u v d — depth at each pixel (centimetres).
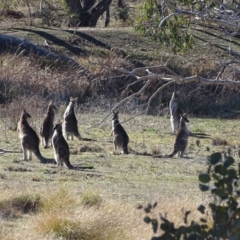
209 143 5934
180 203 3184
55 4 13162
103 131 6194
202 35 10038
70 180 4019
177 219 2825
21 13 12269
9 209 3119
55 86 7519
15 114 6059
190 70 8812
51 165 4534
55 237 2678
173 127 6334
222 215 1531
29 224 2847
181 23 4703
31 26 10800
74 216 2817
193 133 6481
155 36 4859
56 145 4450
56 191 3356
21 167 4359
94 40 10156
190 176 4444
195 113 7612
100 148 5297
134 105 6956
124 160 4909
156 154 5272
